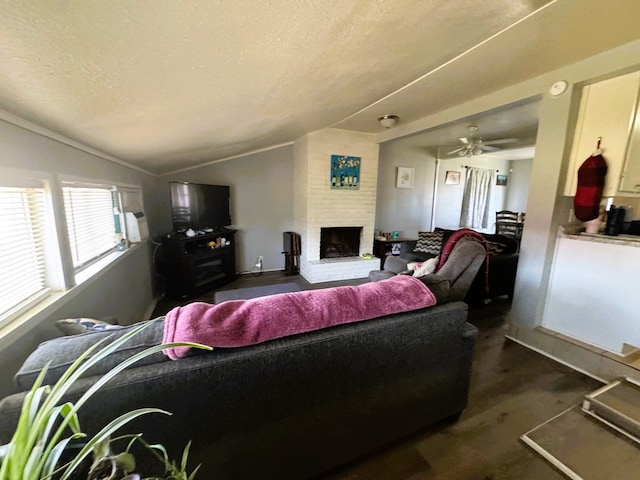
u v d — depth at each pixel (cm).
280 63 118
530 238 232
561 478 127
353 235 450
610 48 175
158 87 113
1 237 116
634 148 193
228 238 419
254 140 326
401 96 256
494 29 131
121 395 81
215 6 71
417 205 567
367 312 119
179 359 90
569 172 216
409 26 112
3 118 109
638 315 187
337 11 89
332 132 396
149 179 361
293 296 115
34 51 72
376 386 123
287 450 110
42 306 130
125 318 241
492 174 641
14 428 72
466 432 150
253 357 95
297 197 445
